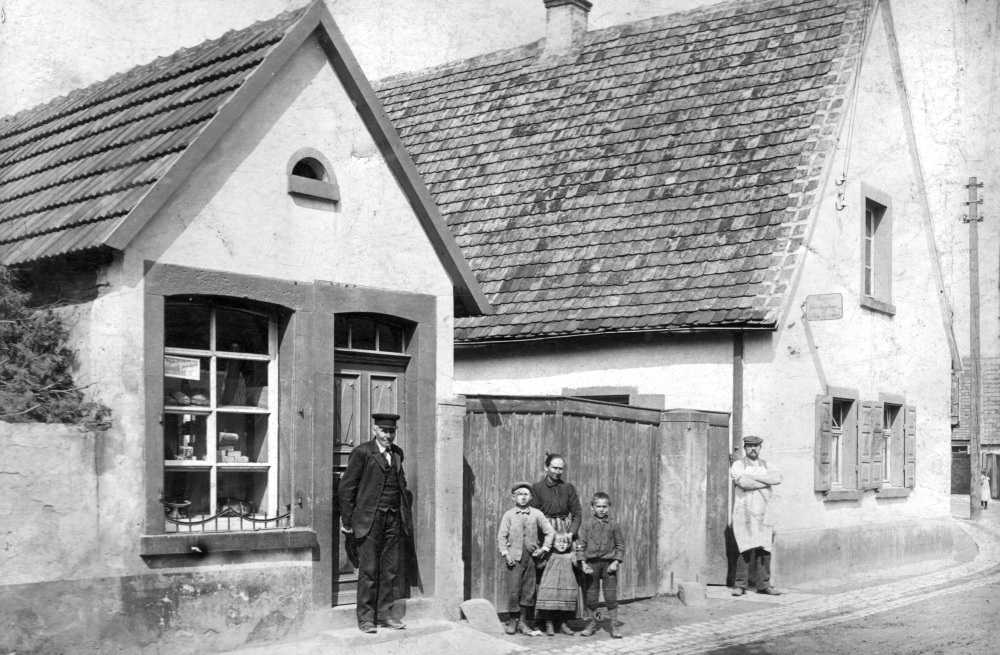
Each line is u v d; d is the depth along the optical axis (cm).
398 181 1095
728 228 1620
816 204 1599
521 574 1116
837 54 1781
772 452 1500
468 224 1872
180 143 916
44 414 837
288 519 977
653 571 1388
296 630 960
